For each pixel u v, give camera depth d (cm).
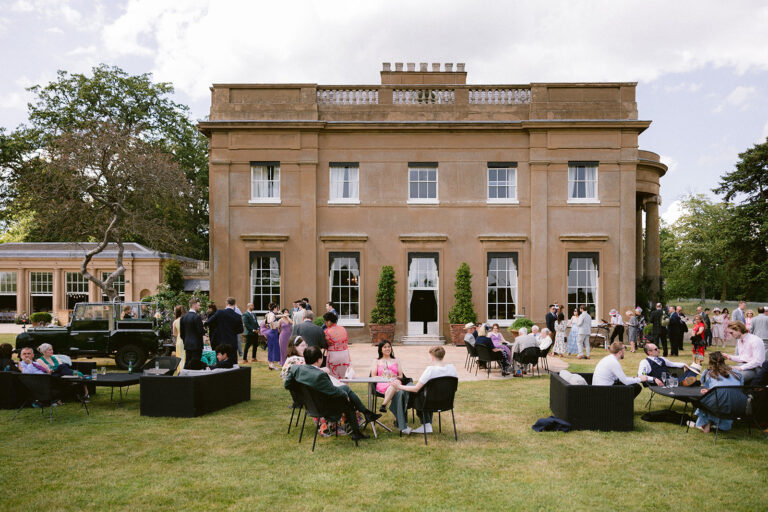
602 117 1917
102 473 581
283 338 1334
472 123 1906
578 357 1592
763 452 660
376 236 1934
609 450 667
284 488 539
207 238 3881
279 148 1928
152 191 2077
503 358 1232
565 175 1912
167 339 1500
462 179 1933
